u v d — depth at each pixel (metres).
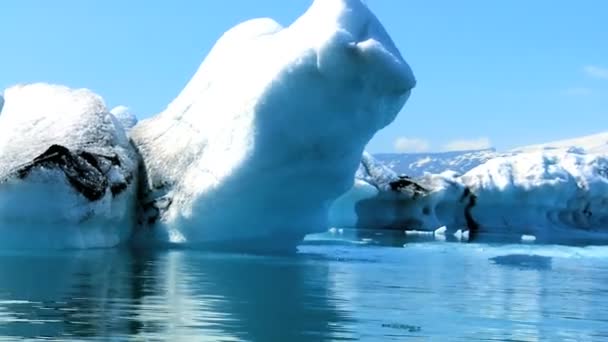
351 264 10.28
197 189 11.58
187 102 13.16
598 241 22.78
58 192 10.50
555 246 17.56
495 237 22.91
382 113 11.54
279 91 10.83
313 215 12.75
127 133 13.91
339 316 5.83
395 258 11.84
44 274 7.80
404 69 10.99
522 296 7.60
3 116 12.60
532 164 30.25
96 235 11.24
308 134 11.22
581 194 31.30
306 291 7.20
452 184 28.14
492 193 29.09
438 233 24.28
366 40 11.02
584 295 7.87
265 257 10.77
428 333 5.30
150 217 12.16
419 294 7.37
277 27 13.15
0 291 6.49
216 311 5.86
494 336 5.32
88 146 11.62
